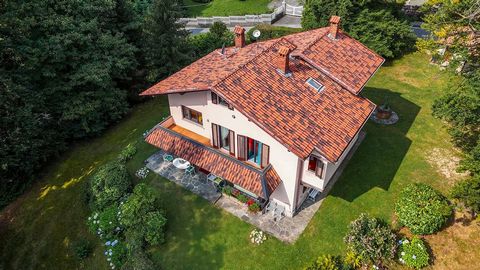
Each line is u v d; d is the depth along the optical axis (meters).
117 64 31.69
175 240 22.28
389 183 24.59
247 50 25.66
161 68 35.59
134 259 21.03
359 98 22.80
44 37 29.16
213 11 54.41
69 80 30.72
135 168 27.69
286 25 45.47
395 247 20.19
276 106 20.19
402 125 29.50
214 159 22.77
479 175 19.44
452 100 23.34
